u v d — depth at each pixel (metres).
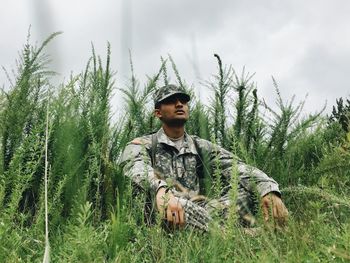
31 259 1.99
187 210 3.10
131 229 2.18
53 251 1.92
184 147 3.94
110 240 1.82
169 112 3.98
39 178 2.59
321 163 3.52
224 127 4.11
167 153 3.92
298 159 4.37
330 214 2.49
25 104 2.67
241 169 3.49
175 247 2.25
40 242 2.01
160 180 3.02
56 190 2.21
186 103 4.08
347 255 1.64
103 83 3.29
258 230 2.22
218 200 1.92
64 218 2.12
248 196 3.37
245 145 4.09
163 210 2.28
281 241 1.99
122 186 2.48
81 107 3.10
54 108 2.27
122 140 3.27
